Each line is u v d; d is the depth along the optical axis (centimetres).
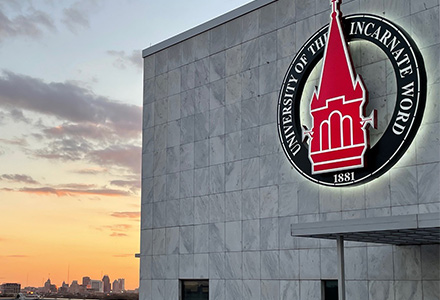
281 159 2648
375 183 2297
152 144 3353
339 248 2058
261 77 2798
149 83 3441
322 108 2445
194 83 3148
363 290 2300
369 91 2362
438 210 2108
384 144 2266
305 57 2588
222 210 2883
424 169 2164
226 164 2902
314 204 2488
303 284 2488
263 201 2695
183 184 3117
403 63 2252
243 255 2747
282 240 2592
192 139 3108
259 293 2652
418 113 2191
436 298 2106
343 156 2356
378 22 2358
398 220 1798
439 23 2197
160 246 3198
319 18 2595
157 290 3170
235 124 2889
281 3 2758
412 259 2186
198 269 2958
